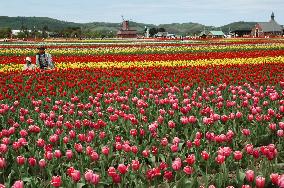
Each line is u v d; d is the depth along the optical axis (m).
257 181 5.43
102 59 27.94
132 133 8.24
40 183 6.48
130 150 7.28
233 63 26.25
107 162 7.34
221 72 19.86
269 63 24.03
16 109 11.91
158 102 11.68
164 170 6.75
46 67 22.00
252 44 49.09
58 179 5.53
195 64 25.72
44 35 138.00
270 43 51.75
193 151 8.02
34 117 10.84
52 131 8.91
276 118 9.78
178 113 10.80
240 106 11.54
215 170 7.35
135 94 14.79
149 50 39.06
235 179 6.40
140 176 6.41
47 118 9.96
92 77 19.50
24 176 6.73
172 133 9.21
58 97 14.04
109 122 10.12
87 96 14.73
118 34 140.50
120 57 29.23
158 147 8.26
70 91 15.27
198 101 12.45
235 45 47.00
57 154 6.98
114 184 6.27
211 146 7.73
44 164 6.60
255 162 7.61
